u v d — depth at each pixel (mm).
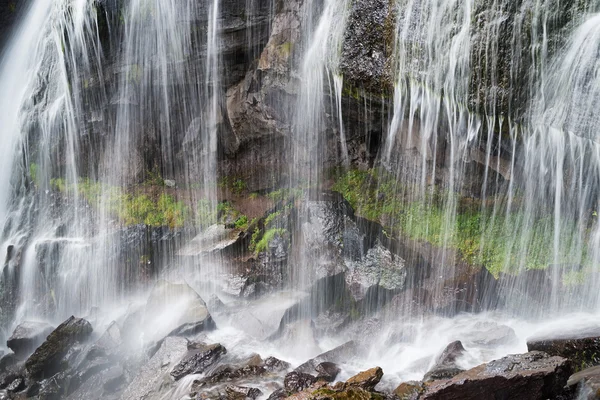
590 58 6844
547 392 5410
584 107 6953
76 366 8164
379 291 8398
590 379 5367
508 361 5762
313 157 9938
